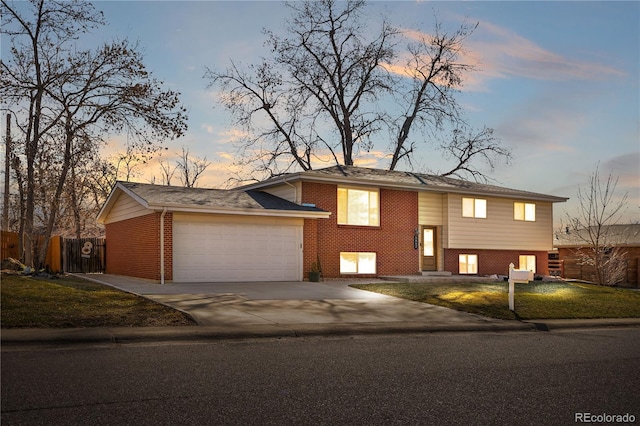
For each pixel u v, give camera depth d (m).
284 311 14.14
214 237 21.08
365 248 25.38
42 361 8.09
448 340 11.77
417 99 42.31
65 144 24.44
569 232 41.34
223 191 24.25
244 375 7.68
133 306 13.12
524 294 19.64
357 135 41.31
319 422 5.79
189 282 20.36
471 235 28.61
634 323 15.98
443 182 29.31
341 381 7.55
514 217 30.53
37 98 24.06
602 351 10.87
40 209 31.48
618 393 7.42
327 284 21.28
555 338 12.73
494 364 9.13
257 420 5.76
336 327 12.25
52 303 12.55
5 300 12.34
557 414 6.37
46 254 26.91
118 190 24.34
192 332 10.70
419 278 24.53
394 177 27.67
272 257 22.28
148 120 24.73
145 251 21.45
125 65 24.34
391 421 5.90
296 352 9.62
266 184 25.69
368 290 19.67
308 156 41.75
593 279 38.31
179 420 5.64
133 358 8.56
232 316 12.86
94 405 6.03
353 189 25.45
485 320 14.66
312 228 23.38
